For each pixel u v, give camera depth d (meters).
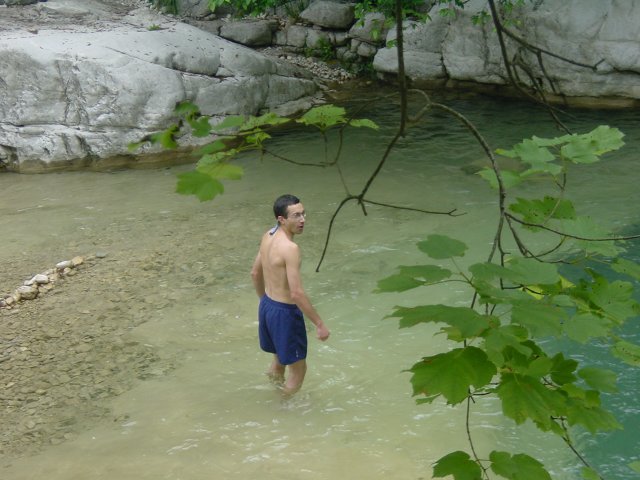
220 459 4.86
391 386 5.67
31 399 5.59
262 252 5.41
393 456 4.85
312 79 16.20
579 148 1.97
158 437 5.10
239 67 13.85
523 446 4.93
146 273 7.78
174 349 6.27
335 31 17.91
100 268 7.96
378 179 10.71
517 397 1.37
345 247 8.26
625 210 9.01
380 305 6.91
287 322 5.33
